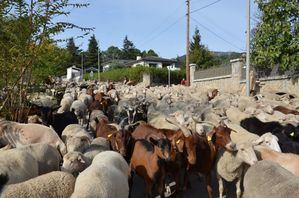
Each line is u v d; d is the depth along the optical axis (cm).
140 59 8181
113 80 5891
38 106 1386
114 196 661
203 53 6469
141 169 855
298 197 604
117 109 1928
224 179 912
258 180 682
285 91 2409
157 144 817
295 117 1430
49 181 653
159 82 5309
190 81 3825
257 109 1429
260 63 2317
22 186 636
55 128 1332
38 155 807
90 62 10312
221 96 2278
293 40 2136
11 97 1148
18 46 1044
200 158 897
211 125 1098
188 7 3728
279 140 1044
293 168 791
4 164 711
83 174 664
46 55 1181
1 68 1066
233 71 2964
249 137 1005
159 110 1738
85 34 1143
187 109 1661
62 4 1045
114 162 753
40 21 1041
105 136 1133
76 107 1797
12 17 1031
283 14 2139
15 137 967
